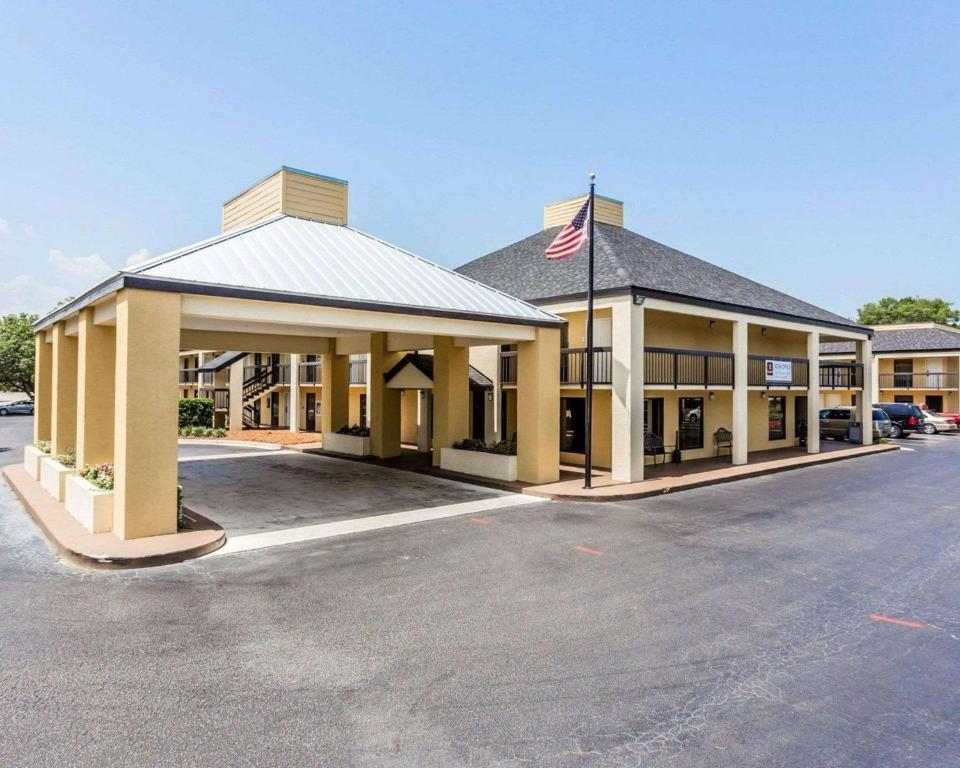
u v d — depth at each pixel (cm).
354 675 541
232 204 1953
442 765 417
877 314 6725
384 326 1216
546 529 1088
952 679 555
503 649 598
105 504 957
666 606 720
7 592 733
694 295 1769
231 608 693
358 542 990
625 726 469
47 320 1498
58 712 474
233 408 3052
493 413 2050
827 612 711
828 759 433
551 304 1805
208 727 458
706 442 2088
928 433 3438
